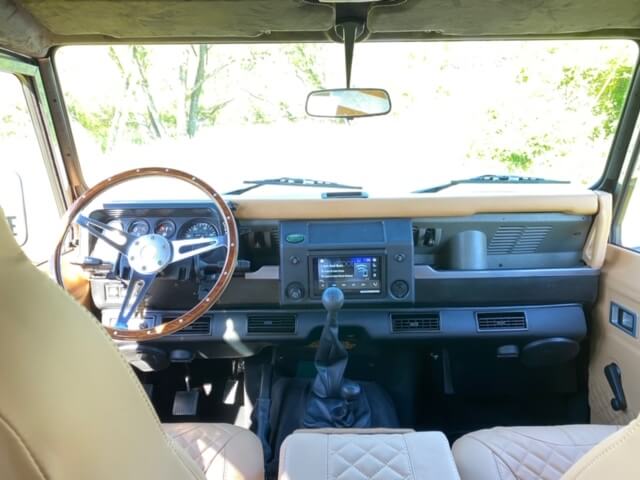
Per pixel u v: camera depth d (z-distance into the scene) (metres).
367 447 1.34
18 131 2.26
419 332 2.29
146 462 0.77
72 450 0.60
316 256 2.17
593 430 1.64
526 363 2.36
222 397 2.59
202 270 2.11
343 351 2.03
